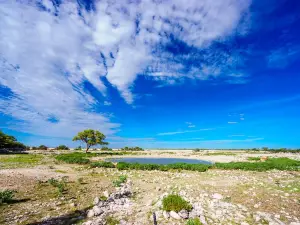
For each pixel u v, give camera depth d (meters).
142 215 9.01
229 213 9.07
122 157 55.53
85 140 59.91
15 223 7.96
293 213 9.05
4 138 67.38
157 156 60.59
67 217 8.70
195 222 8.01
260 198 11.38
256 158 43.44
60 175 20.00
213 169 27.16
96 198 11.05
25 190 13.29
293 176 19.94
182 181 17.86
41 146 89.69
